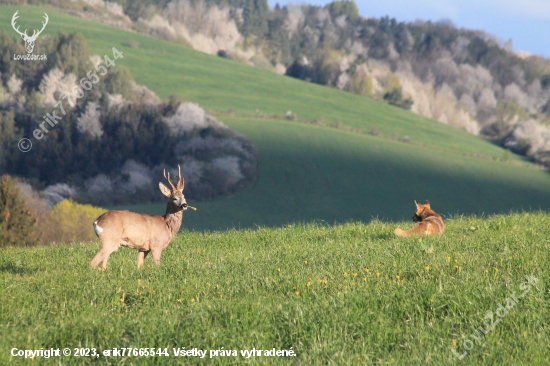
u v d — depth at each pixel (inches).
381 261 1231.5
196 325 849.5
